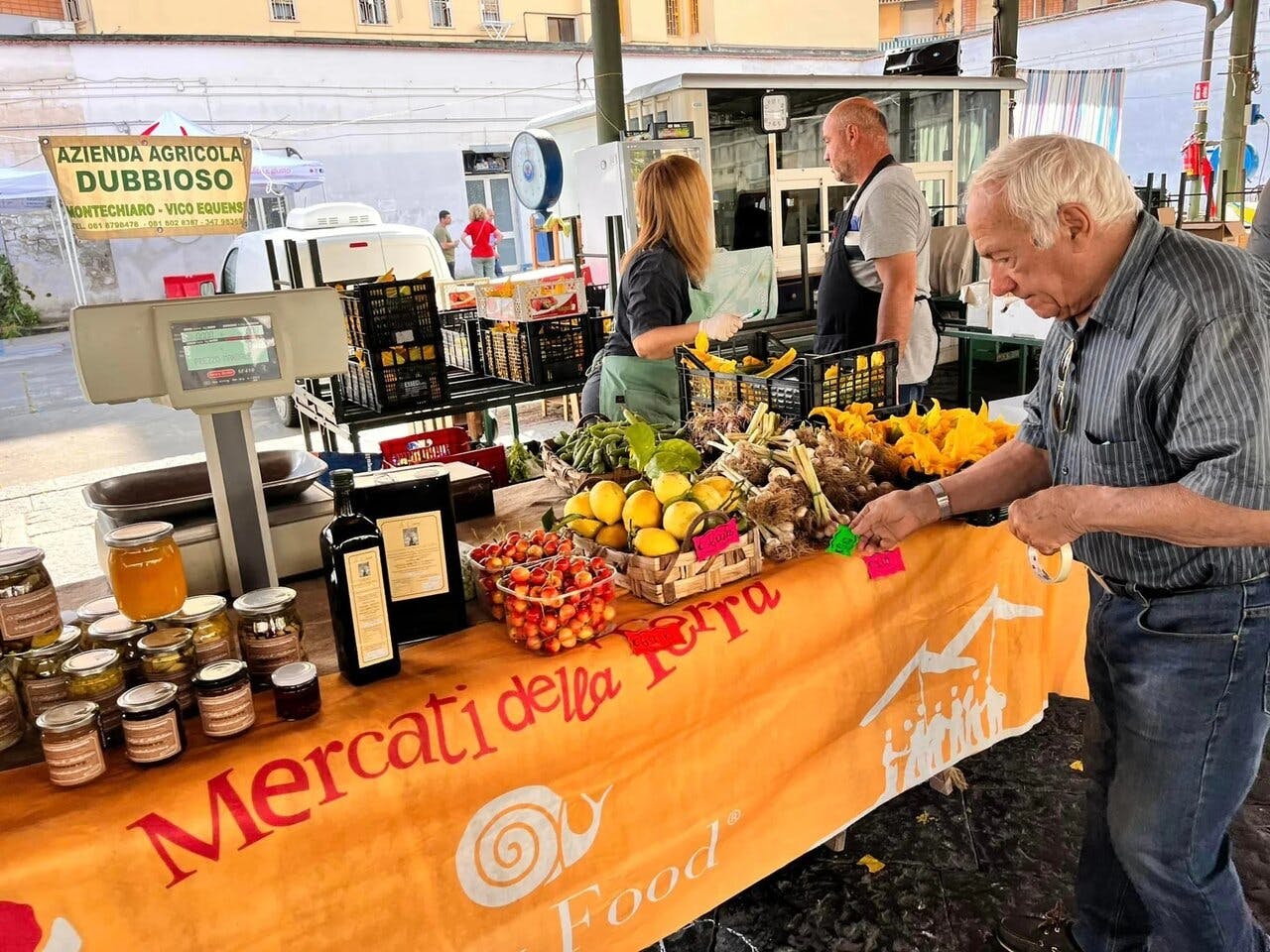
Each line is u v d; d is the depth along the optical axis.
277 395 1.51
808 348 6.06
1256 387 1.22
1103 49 16.50
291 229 8.60
